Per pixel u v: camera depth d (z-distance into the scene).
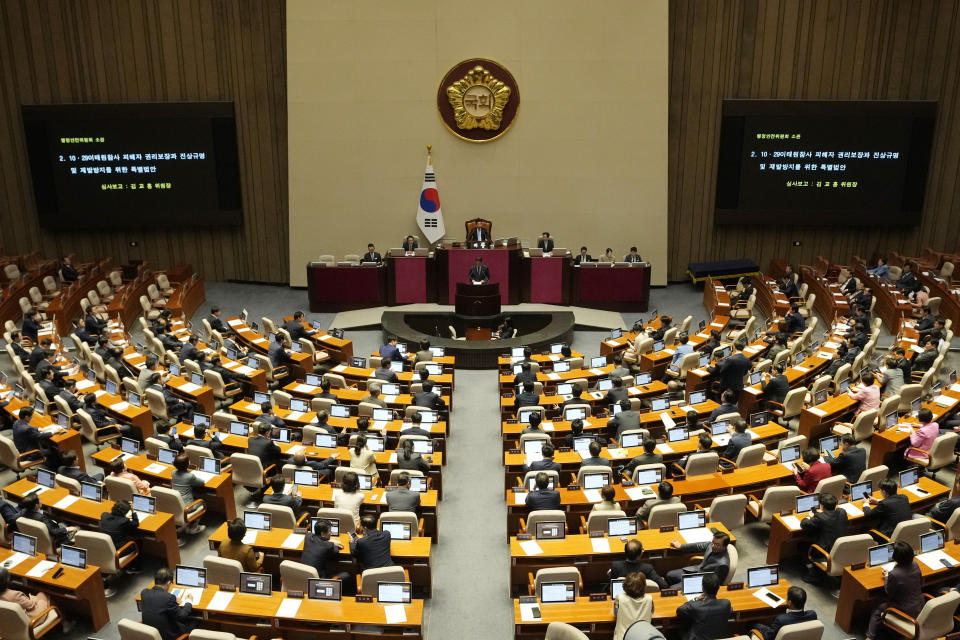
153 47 23.70
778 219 24.36
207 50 23.73
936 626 8.08
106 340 16.72
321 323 21.66
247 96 24.05
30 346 18.03
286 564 8.55
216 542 9.58
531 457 12.02
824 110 23.36
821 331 20.92
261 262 25.53
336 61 23.08
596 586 9.66
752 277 24.08
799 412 14.15
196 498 11.48
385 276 22.23
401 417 14.29
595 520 9.61
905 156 23.58
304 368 16.97
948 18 22.89
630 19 22.75
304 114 23.44
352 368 16.55
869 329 19.25
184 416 14.45
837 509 9.62
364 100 23.33
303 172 23.88
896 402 13.42
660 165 23.78
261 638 8.26
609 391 14.01
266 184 24.80
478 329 20.70
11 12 23.28
